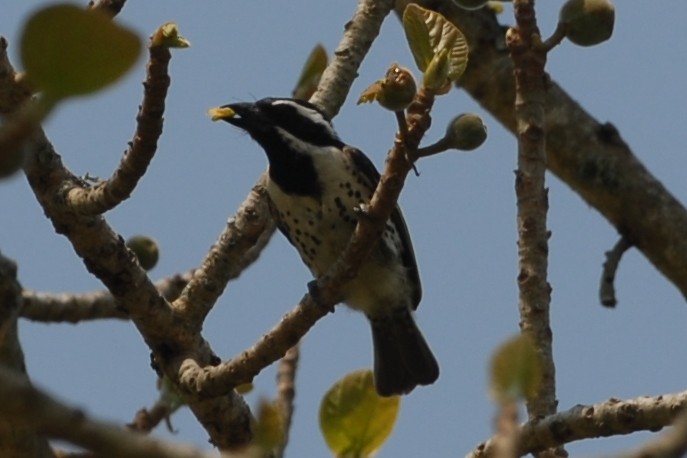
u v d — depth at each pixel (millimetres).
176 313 11086
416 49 7965
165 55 8742
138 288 10844
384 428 7078
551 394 9469
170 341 11094
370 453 7078
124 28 3619
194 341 11148
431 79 7973
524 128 10422
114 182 9859
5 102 9188
